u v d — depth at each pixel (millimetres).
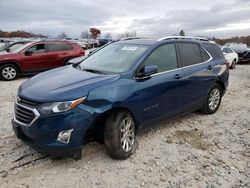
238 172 3842
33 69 11219
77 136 3551
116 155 3914
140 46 4766
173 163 3996
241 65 20000
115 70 4320
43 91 3668
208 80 5777
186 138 4891
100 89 3742
